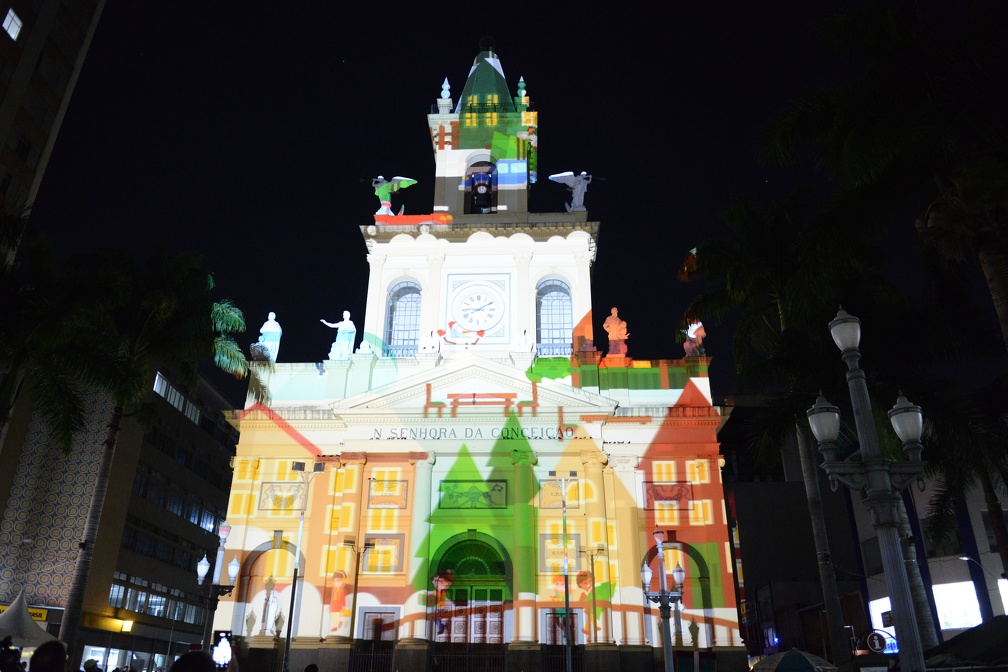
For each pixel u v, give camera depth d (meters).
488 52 54.84
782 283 29.08
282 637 36.72
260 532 38.84
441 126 50.22
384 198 47.59
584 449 39.28
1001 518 28.84
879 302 27.00
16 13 44.84
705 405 40.16
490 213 48.16
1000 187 17.41
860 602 45.91
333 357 43.38
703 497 38.59
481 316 44.38
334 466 39.59
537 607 36.72
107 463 30.28
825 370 25.94
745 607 54.50
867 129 18.28
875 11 19.36
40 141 47.03
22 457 51.47
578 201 46.91
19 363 27.27
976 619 38.41
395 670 35.03
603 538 37.44
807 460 27.47
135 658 58.31
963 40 18.42
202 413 72.94
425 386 40.59
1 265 27.38
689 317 31.88
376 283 45.72
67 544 50.62
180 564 67.19
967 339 26.09
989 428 25.42
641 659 35.38
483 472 39.25
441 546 38.03
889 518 11.79
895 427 12.83
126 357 31.58
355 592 37.28
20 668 9.94
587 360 41.94
